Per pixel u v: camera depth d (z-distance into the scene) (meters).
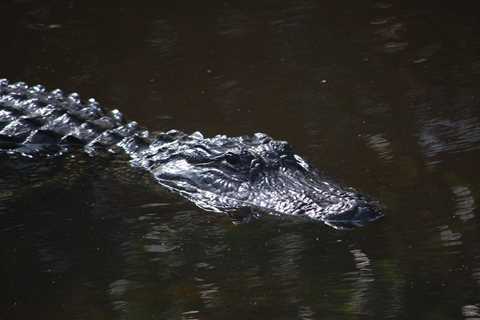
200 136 28.84
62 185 27.97
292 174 25.98
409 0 43.09
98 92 35.78
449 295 19.23
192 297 20.11
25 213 26.06
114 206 26.19
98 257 22.72
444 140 28.56
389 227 22.80
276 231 23.44
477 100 31.84
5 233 24.73
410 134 29.36
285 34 40.16
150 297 20.27
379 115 31.34
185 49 39.44
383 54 37.12
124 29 42.12
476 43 37.25
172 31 41.50
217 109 33.25
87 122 31.64
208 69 37.22
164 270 21.61
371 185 25.48
